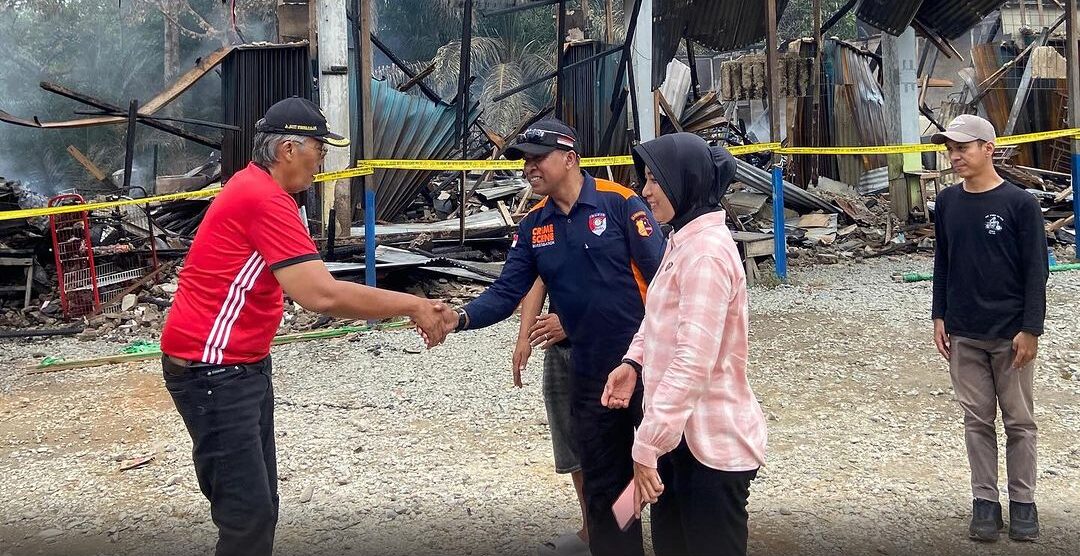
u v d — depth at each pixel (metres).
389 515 4.36
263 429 3.37
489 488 4.70
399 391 6.51
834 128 15.28
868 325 8.12
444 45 29.70
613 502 3.34
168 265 10.12
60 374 7.30
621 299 3.29
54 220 9.18
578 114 12.78
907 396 6.18
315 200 11.37
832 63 15.34
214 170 15.73
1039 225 3.80
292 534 4.14
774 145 10.32
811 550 3.89
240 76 11.62
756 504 4.44
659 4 11.27
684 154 2.68
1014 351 3.87
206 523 4.36
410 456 5.21
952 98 20.84
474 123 12.62
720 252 2.65
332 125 10.95
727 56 23.09
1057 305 8.66
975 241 3.91
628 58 11.80
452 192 13.32
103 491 4.81
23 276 9.81
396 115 11.77
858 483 4.70
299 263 3.10
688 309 2.62
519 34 27.81
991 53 18.08
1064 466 4.88
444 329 3.47
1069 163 15.81
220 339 3.08
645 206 3.32
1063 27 17.89
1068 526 4.10
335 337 8.16
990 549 3.89
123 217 10.66
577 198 3.37
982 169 3.90
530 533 4.11
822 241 12.59
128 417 6.12
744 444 2.69
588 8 25.94
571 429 3.67
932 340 7.55
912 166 13.25
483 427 5.72
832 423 5.68
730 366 2.72
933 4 13.16
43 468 5.20
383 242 11.02
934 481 4.72
